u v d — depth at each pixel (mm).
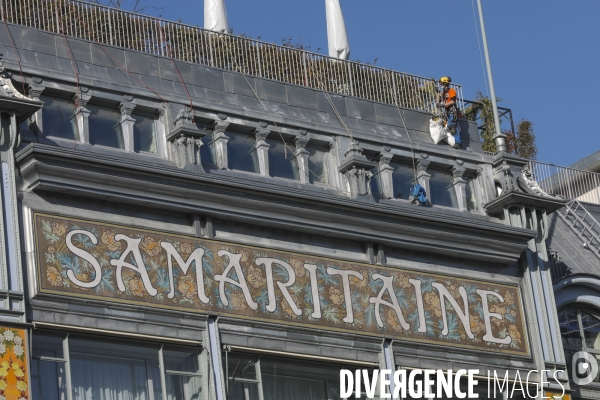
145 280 45750
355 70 55969
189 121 49000
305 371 48156
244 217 47969
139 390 44812
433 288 51906
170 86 49844
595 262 59562
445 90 56906
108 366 44531
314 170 52031
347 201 49719
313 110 52812
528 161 56781
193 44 52500
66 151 44812
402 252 51719
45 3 50500
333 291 49375
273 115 51312
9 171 44688
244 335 47000
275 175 51062
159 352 45500
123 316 45000
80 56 48469
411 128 55188
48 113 47094
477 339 52219
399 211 50812
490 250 53375
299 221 49000
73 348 44062
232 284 47344
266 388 47125
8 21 49375
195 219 47344
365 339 49375
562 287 56312
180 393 45500
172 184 46625
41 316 43625
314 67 55062
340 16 58250
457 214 54469
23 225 44531
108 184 45656
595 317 57281
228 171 49719
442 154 55094
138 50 50594
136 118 48812
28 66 46938
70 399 43250
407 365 50156
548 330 54156
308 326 48281
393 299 50625
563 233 60625
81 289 44469
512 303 53875
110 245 45531
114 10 51312
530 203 55469
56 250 44562
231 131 50625
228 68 52938
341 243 50344
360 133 53156
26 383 42469
